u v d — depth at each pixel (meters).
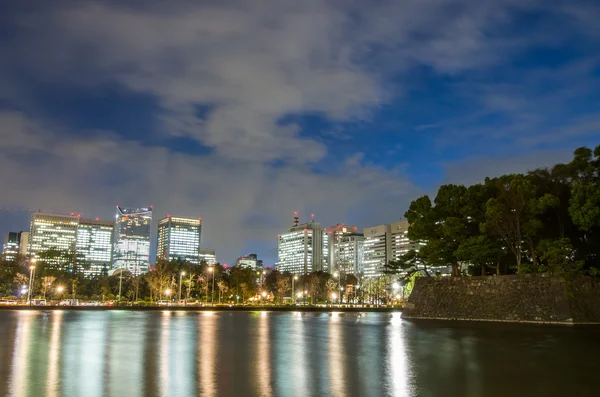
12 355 26.70
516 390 18.08
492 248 63.53
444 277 68.19
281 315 83.88
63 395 16.70
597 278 55.97
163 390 17.62
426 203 72.25
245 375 20.89
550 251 56.09
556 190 62.78
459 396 17.02
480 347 32.28
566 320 53.22
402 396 16.95
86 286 175.38
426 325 55.25
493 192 67.75
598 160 60.69
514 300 58.94
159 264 157.62
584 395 17.28
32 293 145.75
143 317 69.00
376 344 34.16
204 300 159.12
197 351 29.16
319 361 25.44
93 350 29.06
